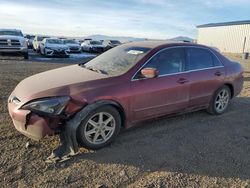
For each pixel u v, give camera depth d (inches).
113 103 166.7
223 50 1748.3
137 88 176.1
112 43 1323.8
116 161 153.7
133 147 170.7
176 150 169.3
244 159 161.8
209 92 222.2
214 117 232.2
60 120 154.1
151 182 135.6
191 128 205.2
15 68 510.6
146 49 195.2
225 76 232.5
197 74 211.0
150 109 185.6
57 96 153.7
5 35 743.1
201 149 172.1
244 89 355.9
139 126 203.2
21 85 175.5
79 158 155.2
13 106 161.3
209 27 1898.4
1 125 192.7
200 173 144.9
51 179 134.3
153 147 171.8
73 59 833.5
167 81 191.0
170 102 195.3
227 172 146.9
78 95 157.0
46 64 633.6
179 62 202.7
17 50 738.2
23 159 150.5
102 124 165.8
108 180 135.8
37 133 151.8
